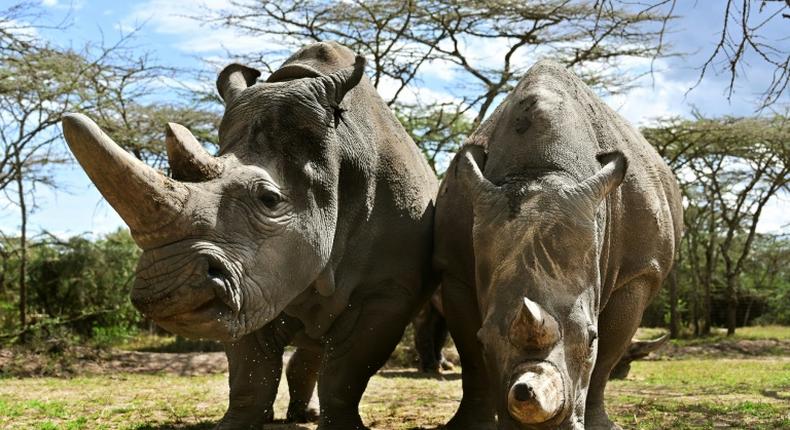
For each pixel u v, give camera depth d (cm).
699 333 3428
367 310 709
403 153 748
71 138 475
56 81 2100
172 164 541
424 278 746
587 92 734
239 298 530
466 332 714
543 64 714
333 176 614
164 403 1048
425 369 1593
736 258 4153
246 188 547
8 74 1980
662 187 759
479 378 732
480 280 556
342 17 2361
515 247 534
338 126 665
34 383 1438
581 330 513
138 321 2714
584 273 534
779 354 2520
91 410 977
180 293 507
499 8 2378
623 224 688
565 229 538
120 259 2566
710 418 894
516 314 493
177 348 2405
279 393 1141
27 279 2486
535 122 628
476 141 721
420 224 741
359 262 700
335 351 707
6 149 2098
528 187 565
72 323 2484
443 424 852
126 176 488
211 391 1235
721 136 3089
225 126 603
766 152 3222
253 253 542
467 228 698
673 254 760
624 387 1335
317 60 691
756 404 1009
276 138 584
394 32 2375
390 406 999
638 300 704
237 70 663
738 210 3416
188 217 515
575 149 622
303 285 586
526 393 459
